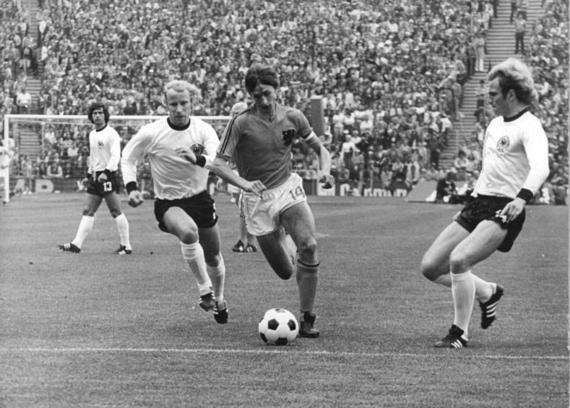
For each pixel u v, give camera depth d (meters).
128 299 14.24
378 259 20.17
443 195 45.19
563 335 11.34
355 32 59.59
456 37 58.75
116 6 62.62
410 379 8.93
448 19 59.75
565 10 58.59
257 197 11.24
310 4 61.69
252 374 9.12
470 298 10.45
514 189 10.30
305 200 11.25
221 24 61.28
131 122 47.88
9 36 61.50
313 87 56.44
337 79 56.66
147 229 28.11
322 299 14.30
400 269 18.36
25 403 8.02
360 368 9.41
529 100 10.26
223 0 62.22
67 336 11.15
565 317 12.69
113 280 16.50
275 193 11.19
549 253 21.66
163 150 12.26
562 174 46.88
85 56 61.09
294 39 59.84
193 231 11.86
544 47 57.47
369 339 11.01
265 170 11.21
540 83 55.72
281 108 11.38
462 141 54.56
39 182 49.28
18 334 11.28
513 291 15.34
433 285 15.97
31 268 18.27
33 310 13.15
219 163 11.06
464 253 10.30
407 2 60.59
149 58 59.94
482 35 58.94
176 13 62.22
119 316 12.66
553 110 53.28
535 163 9.95
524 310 13.32
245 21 61.44
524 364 9.62
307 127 11.39
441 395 8.33
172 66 59.56
